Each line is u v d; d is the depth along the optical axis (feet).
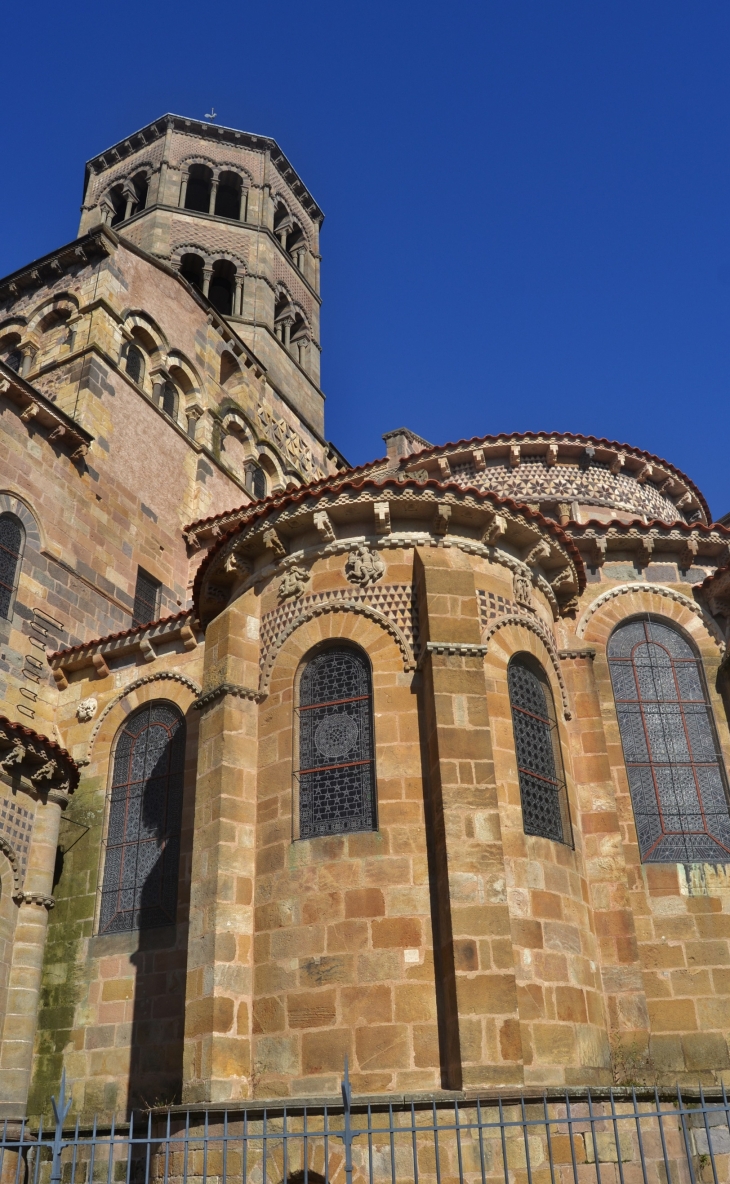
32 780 64.90
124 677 73.05
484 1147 39.50
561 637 62.03
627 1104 42.63
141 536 93.81
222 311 146.82
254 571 59.16
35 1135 57.77
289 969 46.98
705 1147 43.83
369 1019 44.57
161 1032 58.29
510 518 56.75
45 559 80.59
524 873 48.67
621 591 64.23
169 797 66.69
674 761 59.67
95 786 69.67
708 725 60.95
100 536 87.97
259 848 50.90
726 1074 49.37
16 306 106.42
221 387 117.80
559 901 49.52
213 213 145.59
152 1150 45.98
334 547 56.13
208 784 52.49
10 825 62.95
